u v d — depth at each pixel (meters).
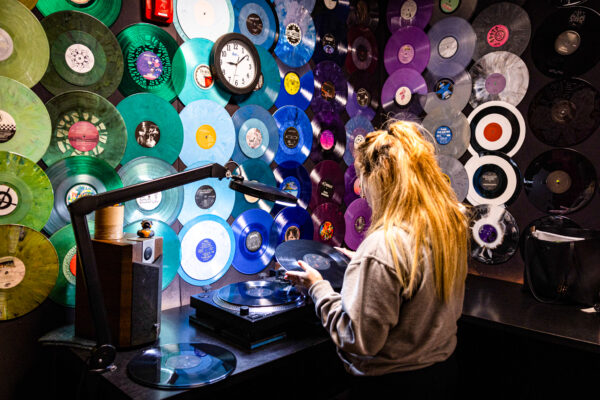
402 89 2.42
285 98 1.98
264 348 1.26
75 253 1.34
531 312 1.61
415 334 0.92
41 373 1.29
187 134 1.62
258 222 1.90
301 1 2.01
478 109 2.15
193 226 1.66
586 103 1.84
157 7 1.47
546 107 1.95
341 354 1.08
